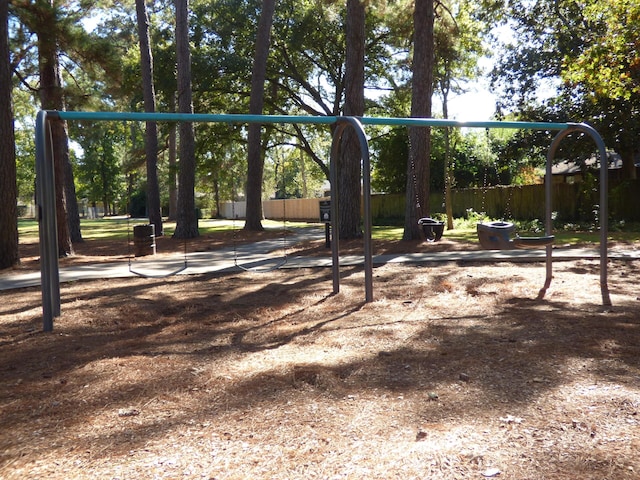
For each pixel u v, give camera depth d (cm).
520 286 841
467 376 417
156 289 894
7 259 1138
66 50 1389
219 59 2680
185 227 1994
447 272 1004
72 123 1864
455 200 2725
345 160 1627
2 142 1113
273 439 315
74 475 277
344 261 1170
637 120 1908
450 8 1780
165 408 368
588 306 683
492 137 3092
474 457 286
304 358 481
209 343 549
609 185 2231
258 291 859
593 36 1762
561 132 796
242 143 2712
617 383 398
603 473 267
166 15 2930
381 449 299
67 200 1941
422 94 1479
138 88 2634
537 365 444
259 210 2355
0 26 1077
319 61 3041
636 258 1140
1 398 397
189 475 275
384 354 487
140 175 4956
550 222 843
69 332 608
